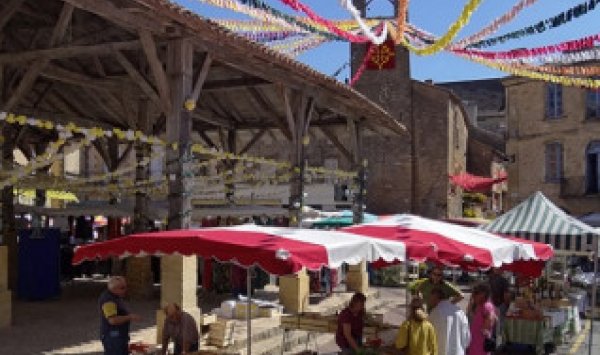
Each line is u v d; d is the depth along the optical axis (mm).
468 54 11891
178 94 9016
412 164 32656
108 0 8117
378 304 16141
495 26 10203
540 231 11836
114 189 13781
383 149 32875
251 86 13273
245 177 14594
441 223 9352
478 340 8812
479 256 7852
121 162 17094
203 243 6195
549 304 13062
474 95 52031
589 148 30344
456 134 34438
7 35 11234
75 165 25875
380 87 32875
